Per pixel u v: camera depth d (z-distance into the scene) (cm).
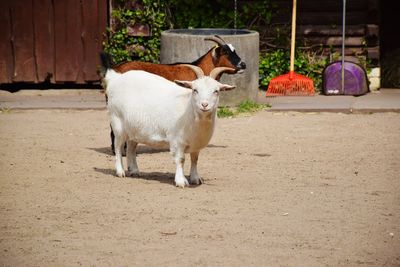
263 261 727
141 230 812
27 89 1702
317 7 1691
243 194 945
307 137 1279
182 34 1459
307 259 734
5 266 717
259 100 1560
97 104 1550
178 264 719
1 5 1664
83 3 1672
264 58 1698
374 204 909
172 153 966
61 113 1491
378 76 1683
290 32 1702
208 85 913
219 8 1703
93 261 727
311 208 891
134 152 1037
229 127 1355
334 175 1043
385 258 739
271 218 853
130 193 947
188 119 939
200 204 901
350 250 759
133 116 987
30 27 1673
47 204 904
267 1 1695
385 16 1925
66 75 1684
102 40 1681
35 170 1065
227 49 1278
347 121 1403
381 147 1209
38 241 782
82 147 1219
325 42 1698
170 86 983
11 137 1282
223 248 761
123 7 1673
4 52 1675
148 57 1683
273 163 1110
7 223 837
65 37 1677
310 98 1581
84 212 873
